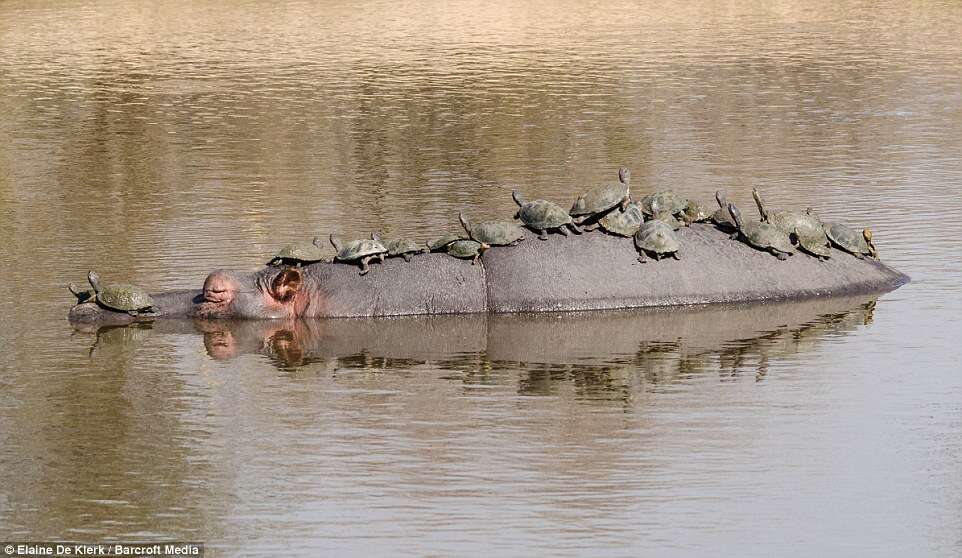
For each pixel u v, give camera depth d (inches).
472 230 2411.4
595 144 3693.4
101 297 2311.8
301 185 3221.0
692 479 1605.6
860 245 2492.6
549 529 1469.0
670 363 2071.9
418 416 1836.9
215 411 1865.2
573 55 5408.5
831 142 3695.9
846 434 1753.2
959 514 1509.6
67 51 5551.2
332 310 2342.5
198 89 4640.8
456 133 3868.1
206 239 2731.3
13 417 1840.6
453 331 2265.0
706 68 5059.1
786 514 1509.6
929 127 3897.6
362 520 1497.3
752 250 2453.2
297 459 1679.4
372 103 4347.9
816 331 2222.0
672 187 3154.5
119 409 1872.5
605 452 1691.7
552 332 2251.5
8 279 2490.2
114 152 3668.8
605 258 2393.0
